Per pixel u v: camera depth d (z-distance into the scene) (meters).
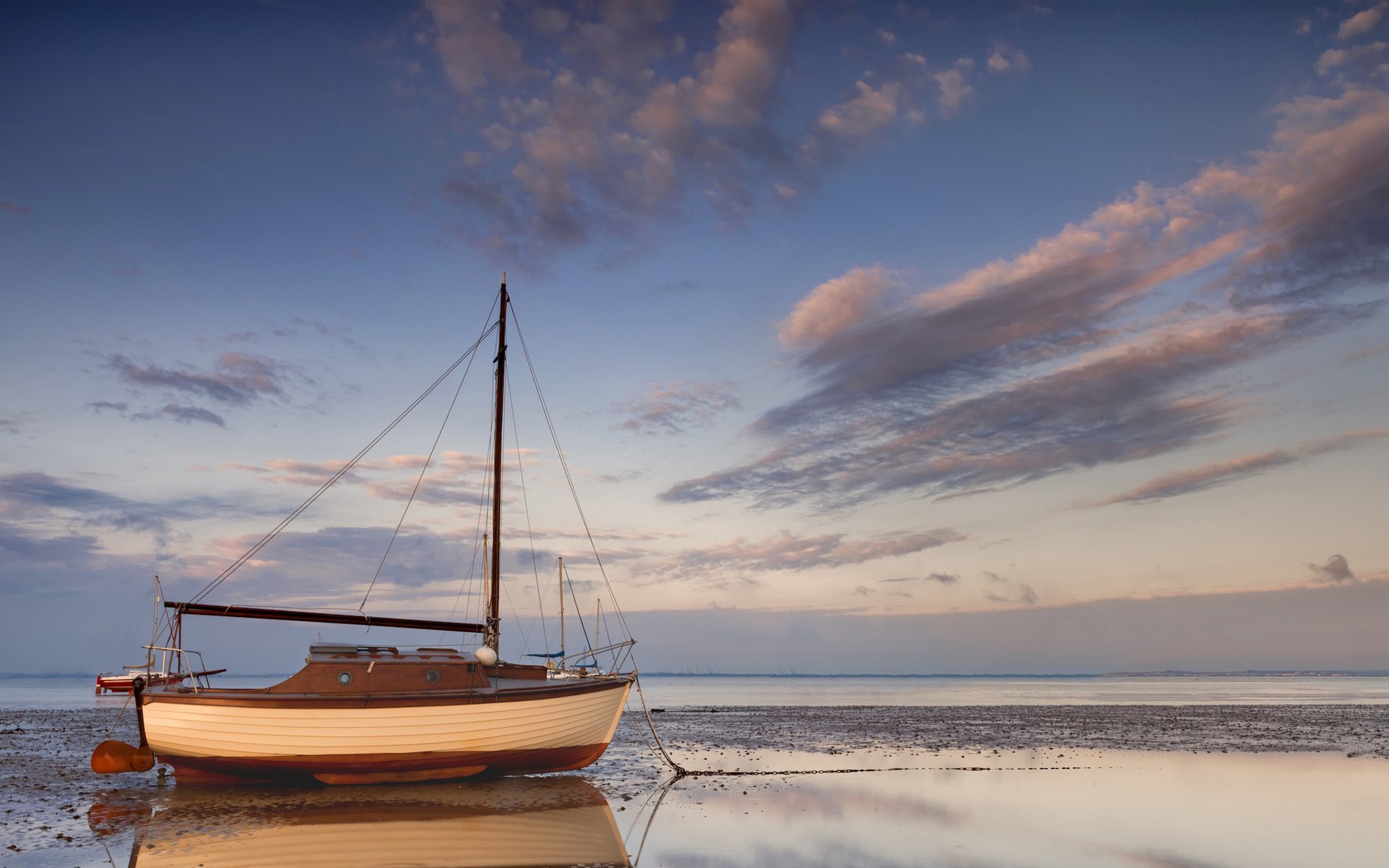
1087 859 15.87
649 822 19.50
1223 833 18.25
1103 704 77.19
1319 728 46.84
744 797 23.19
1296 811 20.78
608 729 26.75
